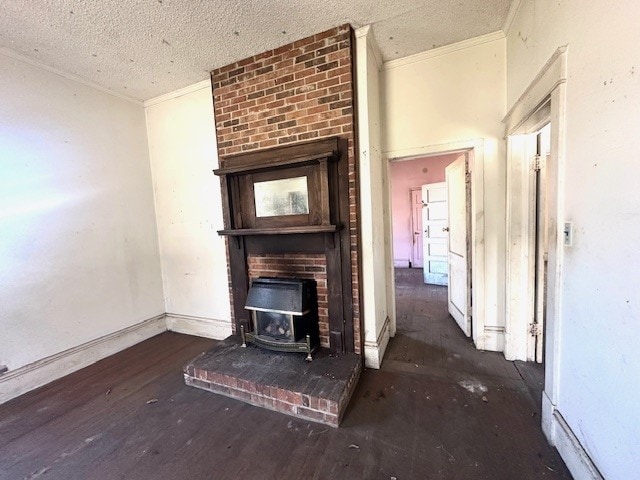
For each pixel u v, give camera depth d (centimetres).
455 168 306
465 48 235
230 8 186
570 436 133
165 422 183
